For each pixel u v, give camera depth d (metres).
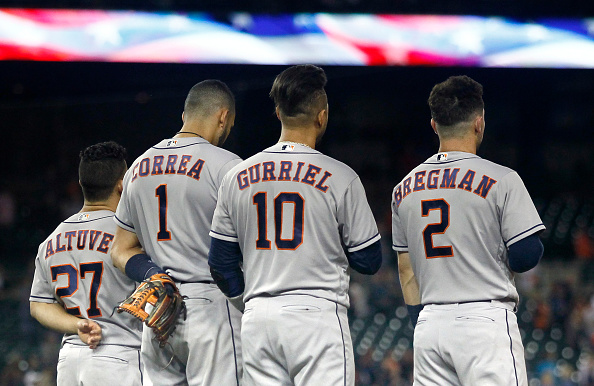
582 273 67.44
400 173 90.06
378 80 76.75
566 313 57.75
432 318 12.32
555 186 89.56
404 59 57.00
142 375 14.38
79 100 69.12
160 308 11.92
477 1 57.88
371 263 12.09
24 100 69.06
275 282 11.67
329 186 11.82
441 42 57.28
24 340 57.50
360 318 60.44
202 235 12.75
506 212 12.01
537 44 57.19
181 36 54.91
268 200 11.82
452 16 57.56
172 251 12.68
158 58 54.44
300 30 56.47
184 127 13.34
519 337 12.16
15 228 76.00
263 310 11.66
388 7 57.47
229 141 67.38
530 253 11.84
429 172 12.66
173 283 12.27
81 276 14.45
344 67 65.62
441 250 12.32
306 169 11.88
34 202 77.62
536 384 50.50
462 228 12.19
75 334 14.48
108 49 53.72
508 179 12.14
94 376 14.05
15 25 52.59
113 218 14.77
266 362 11.71
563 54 57.25
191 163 12.80
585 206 85.06
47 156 78.50
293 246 11.68
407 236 12.84
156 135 73.19
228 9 55.75
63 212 76.31
